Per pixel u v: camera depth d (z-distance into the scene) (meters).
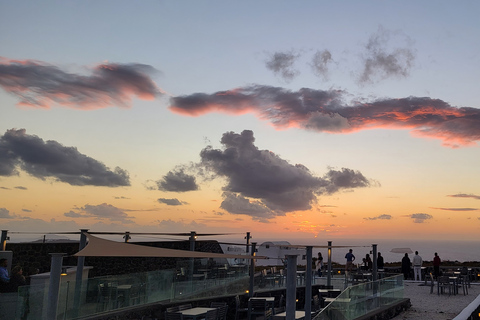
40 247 18.41
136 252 8.63
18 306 10.84
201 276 17.03
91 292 12.43
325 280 23.84
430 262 34.31
